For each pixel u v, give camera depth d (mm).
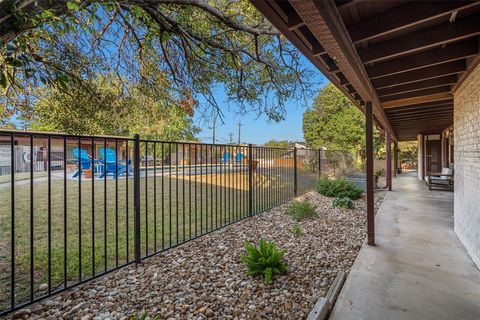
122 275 2572
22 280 2453
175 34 3627
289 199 6602
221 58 4227
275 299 2184
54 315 1940
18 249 3184
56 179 9742
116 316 1940
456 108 3711
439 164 11031
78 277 2502
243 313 1995
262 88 4918
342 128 15555
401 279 2555
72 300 2139
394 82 3232
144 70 4090
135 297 2197
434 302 2166
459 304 2135
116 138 2715
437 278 2572
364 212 5328
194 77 4234
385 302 2168
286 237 3773
